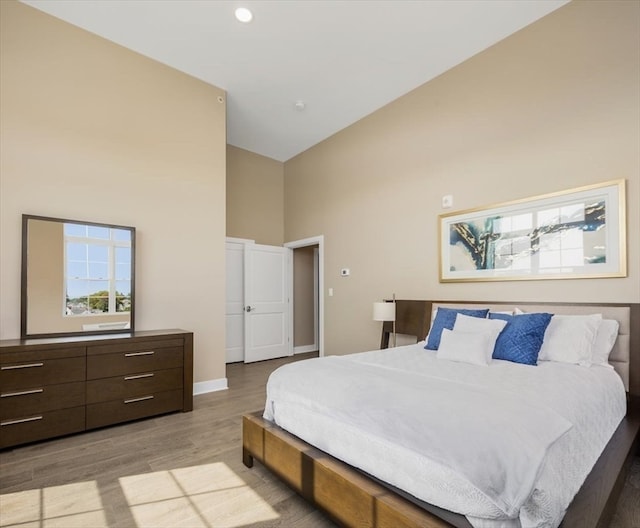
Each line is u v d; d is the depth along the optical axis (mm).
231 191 5613
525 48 3113
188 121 3840
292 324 6176
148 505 1801
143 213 3500
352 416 1580
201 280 3873
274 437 1938
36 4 2908
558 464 1269
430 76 3854
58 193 3021
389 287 4285
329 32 3197
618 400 2105
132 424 2910
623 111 2561
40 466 2197
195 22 3078
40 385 2527
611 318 2473
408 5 2885
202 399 3600
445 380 1844
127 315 3293
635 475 2016
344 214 4992
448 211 3680
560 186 2861
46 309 2889
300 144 5621
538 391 1655
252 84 4027
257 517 1711
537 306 2850
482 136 3414
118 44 3377
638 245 2469
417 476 1296
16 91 2861
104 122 3289
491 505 1095
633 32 2529
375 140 4562
